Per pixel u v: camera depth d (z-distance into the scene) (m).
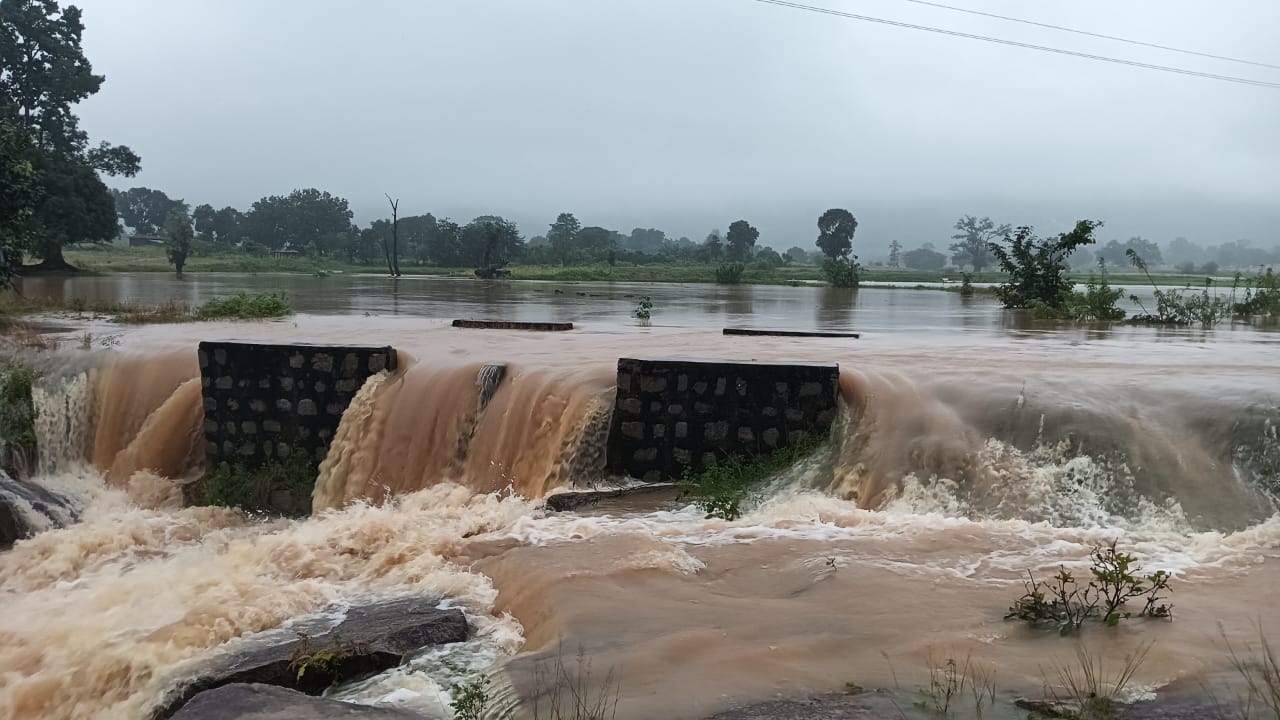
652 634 6.27
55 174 51.69
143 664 6.72
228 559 9.23
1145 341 18.25
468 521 10.09
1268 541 8.02
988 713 4.87
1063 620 6.19
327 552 9.30
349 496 12.87
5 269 23.56
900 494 9.95
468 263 91.69
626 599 7.03
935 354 14.93
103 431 14.20
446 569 8.50
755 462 11.35
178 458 13.73
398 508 12.08
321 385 13.38
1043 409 10.19
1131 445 9.53
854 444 10.84
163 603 8.09
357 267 90.56
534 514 10.32
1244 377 11.32
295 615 7.64
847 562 7.76
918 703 5.02
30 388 13.97
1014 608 6.42
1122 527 8.77
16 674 6.99
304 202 117.62
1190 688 5.06
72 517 11.94
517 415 12.53
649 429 11.73
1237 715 4.70
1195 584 7.00
